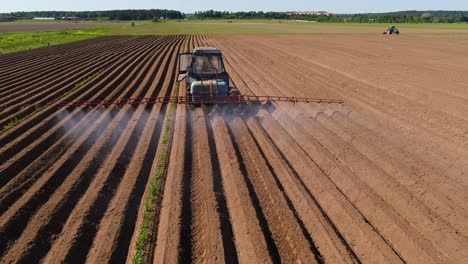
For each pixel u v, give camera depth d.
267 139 12.24
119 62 29.70
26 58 33.22
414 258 6.69
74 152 10.78
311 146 11.46
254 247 6.84
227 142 11.62
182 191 8.77
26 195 8.42
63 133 12.72
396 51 36.47
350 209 8.03
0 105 16.03
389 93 18.17
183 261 6.62
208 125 13.85
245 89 19.88
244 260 6.67
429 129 13.25
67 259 6.55
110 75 23.31
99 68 26.42
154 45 45.91
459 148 11.48
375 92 18.62
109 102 15.52
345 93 18.83
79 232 7.26
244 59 32.06
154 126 13.35
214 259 6.57
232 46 43.81
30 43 50.44
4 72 25.25
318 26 99.25
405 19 128.62
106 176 9.42
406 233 7.22
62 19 199.25
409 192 8.59
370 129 13.24
